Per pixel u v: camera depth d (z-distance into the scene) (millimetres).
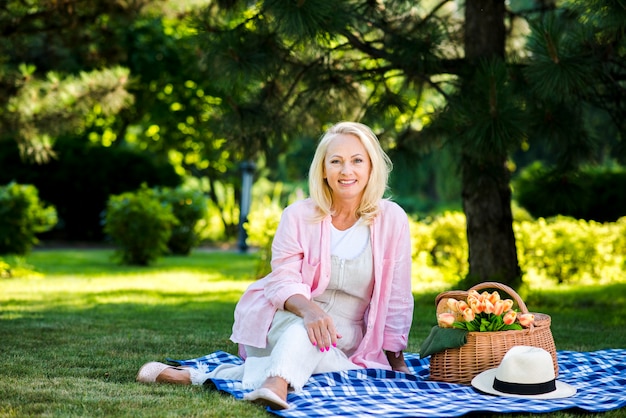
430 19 7199
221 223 22531
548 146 7258
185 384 3633
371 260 3807
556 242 10234
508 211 7406
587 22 5602
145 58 17219
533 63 5480
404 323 3881
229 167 20734
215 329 5660
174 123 19000
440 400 3266
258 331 3682
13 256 12367
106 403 3195
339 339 3781
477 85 5773
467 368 3588
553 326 6102
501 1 7152
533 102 6539
